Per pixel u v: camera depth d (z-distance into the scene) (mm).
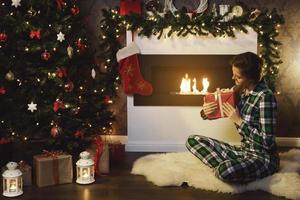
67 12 3240
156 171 2881
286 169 2801
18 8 3023
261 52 3609
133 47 3623
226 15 3545
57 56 3129
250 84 2512
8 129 2967
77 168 2793
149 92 3688
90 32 3775
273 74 3588
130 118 3760
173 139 3756
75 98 3150
